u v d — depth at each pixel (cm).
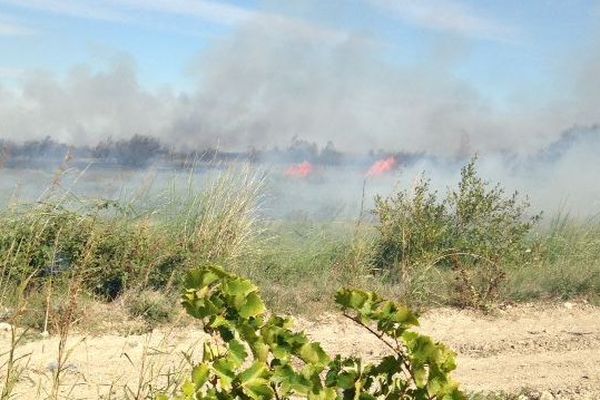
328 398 324
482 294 1031
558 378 724
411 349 335
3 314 768
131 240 912
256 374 316
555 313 1018
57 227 895
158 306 834
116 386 593
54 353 685
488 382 704
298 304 948
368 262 1116
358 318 344
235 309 325
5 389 476
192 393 311
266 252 1069
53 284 820
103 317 802
